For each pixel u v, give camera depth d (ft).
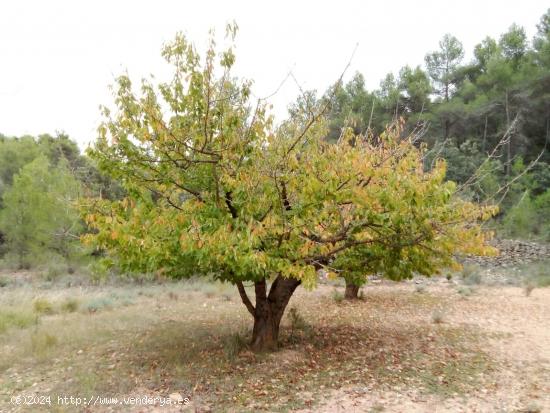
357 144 22.07
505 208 82.89
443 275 58.03
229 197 21.57
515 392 20.03
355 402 18.61
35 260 64.44
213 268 21.62
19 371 22.98
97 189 42.11
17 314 33.91
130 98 19.81
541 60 104.73
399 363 23.73
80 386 20.17
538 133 106.42
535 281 53.67
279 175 19.76
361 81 102.12
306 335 28.73
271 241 20.31
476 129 108.27
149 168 20.80
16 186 65.62
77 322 33.22
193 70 19.71
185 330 30.40
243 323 32.86
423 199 18.40
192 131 19.76
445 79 127.13
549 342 28.27
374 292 48.03
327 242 20.67
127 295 46.24
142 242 17.97
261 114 19.76
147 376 21.48
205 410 17.76
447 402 18.81
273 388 19.97
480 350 26.45
